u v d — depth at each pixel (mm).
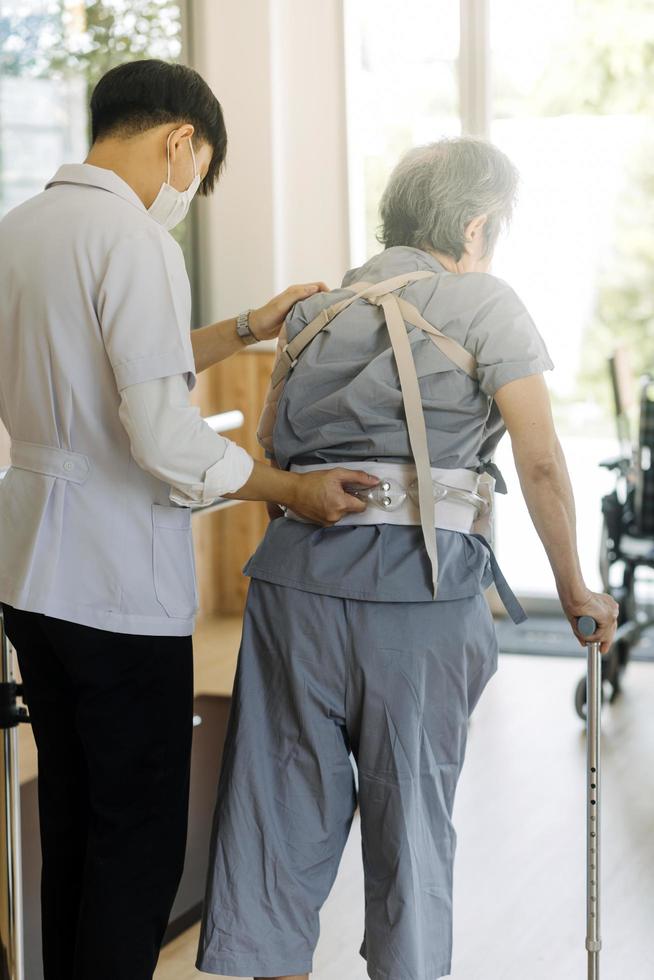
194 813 2639
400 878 1678
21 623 1693
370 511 1674
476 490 1716
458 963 2352
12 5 4156
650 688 4082
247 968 1750
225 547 4840
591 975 1837
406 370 1612
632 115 4586
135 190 1637
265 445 1864
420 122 4688
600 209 4664
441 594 1652
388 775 1675
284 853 1746
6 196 4203
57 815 1762
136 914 1673
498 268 4777
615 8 4539
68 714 1721
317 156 4684
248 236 4719
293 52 4645
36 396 1585
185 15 4645
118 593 1604
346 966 2342
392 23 4652
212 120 1671
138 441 1521
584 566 4938
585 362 4773
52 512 1591
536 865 2779
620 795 3164
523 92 4660
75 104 4391
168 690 1678
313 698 1701
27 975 2125
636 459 3977
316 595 1687
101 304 1524
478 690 1758
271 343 4609
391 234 1762
